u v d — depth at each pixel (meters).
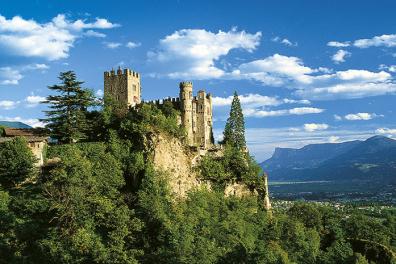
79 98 163.12
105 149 151.62
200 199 154.25
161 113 166.12
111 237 116.00
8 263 107.12
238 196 177.12
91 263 109.44
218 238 138.00
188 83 183.00
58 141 159.25
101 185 133.25
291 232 170.25
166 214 135.25
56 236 114.19
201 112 187.25
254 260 112.00
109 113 163.12
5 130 159.62
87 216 121.12
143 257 116.06
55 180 123.62
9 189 135.00
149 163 146.50
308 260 151.25
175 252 111.25
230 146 186.38
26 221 120.88
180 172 158.12
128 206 138.00
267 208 185.00
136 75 179.38
